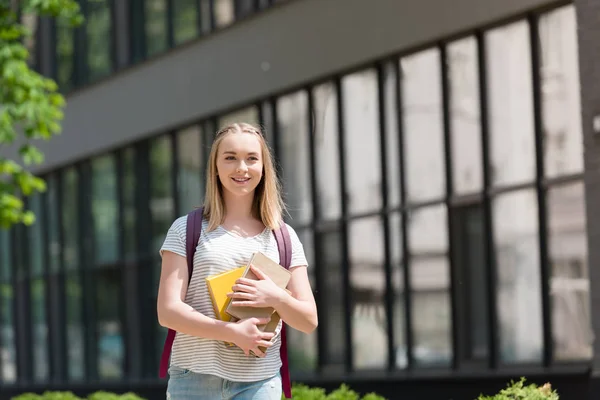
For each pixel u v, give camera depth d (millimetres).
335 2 21094
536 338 16984
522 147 17266
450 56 18688
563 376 16188
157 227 27609
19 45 19156
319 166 21875
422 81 19297
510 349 17453
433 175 19094
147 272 28094
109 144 29078
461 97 18469
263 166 6227
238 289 5879
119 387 28953
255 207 6328
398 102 19844
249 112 23969
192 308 5945
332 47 21234
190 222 6168
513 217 17422
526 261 17156
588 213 15359
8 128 18859
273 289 5895
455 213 18547
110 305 29656
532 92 17031
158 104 26984
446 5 18500
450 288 18641
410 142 19578
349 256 21109
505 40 17578
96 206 30234
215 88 24812
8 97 19047
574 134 16312
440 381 18672
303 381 21969
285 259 6223
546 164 16844
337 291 21406
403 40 19484
